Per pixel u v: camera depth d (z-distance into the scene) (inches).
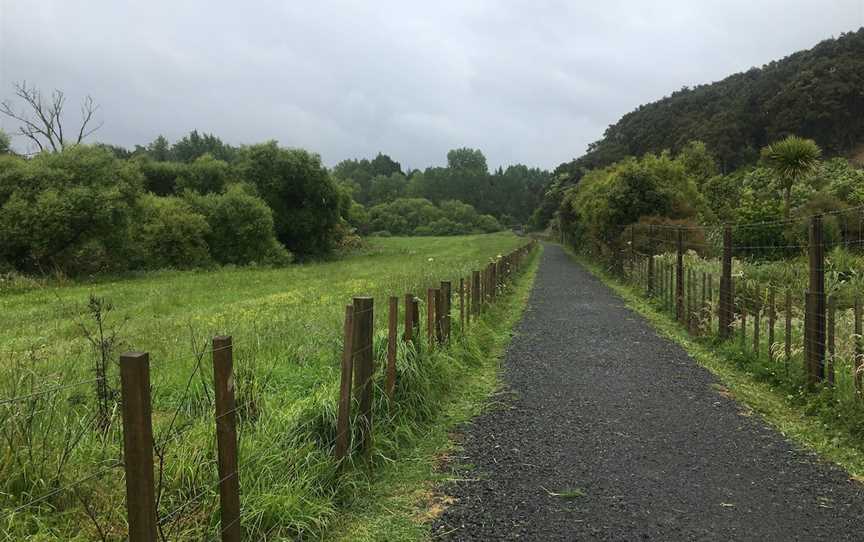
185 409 218.7
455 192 6190.9
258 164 1936.5
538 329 490.3
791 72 3649.1
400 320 398.9
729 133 3319.4
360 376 194.7
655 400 286.5
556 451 219.3
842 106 3230.8
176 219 1359.5
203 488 143.7
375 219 4940.9
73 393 195.8
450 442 228.8
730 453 217.6
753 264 663.1
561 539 155.3
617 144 4276.6
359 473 186.9
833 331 265.4
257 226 1540.4
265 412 197.6
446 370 297.0
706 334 425.4
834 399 252.1
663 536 156.6
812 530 159.9
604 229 1121.4
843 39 3636.8
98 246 1153.4
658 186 1066.7
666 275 584.7
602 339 445.7
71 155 1219.2
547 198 3949.3
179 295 712.4
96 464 147.3
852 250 529.7
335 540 154.2
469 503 176.1
